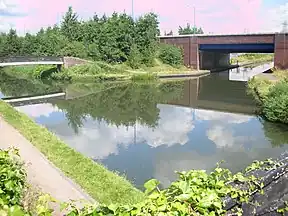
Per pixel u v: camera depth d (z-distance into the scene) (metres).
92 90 43.47
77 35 68.00
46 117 26.91
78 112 29.12
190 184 2.84
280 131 21.06
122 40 63.25
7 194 4.64
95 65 55.38
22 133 15.15
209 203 2.66
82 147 18.25
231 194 2.80
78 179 10.03
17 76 60.38
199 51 64.38
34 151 12.46
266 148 17.83
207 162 15.82
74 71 54.38
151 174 14.23
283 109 22.52
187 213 2.64
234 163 15.65
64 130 22.31
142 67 61.81
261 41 54.56
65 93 40.91
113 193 9.37
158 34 69.56
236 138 19.81
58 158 11.95
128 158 16.34
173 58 64.31
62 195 8.71
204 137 20.16
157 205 2.72
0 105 21.86
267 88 33.53
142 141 19.44
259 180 2.90
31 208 5.89
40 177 9.84
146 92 41.56
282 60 52.06
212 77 58.06
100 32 63.97
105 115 27.84
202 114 27.84
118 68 57.75
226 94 39.25
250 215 2.83
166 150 17.62
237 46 59.00
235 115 26.80
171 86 46.94
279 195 2.97
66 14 70.94
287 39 51.31
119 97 37.72
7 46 66.31
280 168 3.01
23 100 35.84
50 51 61.88
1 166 4.85
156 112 29.11
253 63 93.81
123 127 23.22
